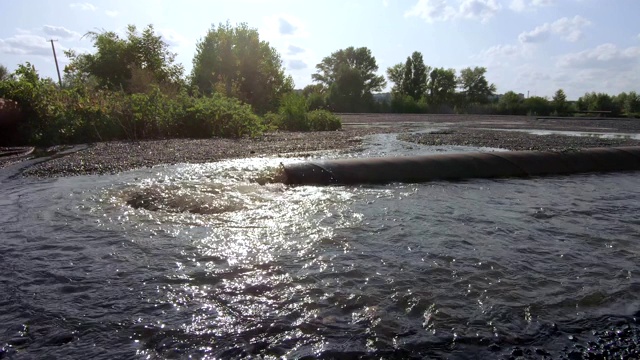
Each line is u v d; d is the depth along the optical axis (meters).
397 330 2.39
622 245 3.76
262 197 5.30
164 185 5.68
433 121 27.70
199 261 3.32
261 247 3.62
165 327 2.41
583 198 5.53
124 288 2.87
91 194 5.31
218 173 6.65
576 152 8.07
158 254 3.46
